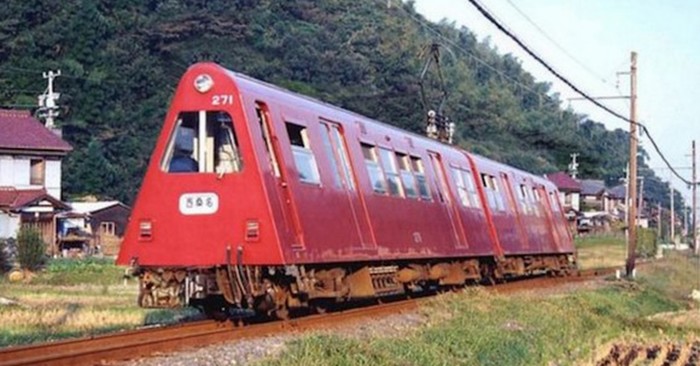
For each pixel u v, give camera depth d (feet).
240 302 39.19
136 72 218.79
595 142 281.13
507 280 86.94
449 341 40.16
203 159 39.52
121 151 208.64
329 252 43.47
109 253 165.07
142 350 31.60
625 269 121.49
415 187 57.31
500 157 226.58
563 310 60.54
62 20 220.64
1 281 106.32
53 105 176.65
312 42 218.59
